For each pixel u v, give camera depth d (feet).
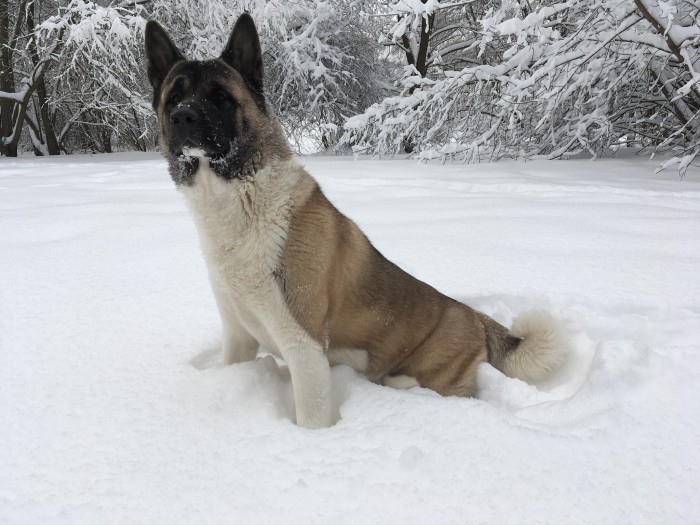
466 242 5.45
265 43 19.04
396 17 18.92
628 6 10.02
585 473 2.21
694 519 2.00
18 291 4.16
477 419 2.53
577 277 4.52
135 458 2.30
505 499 2.07
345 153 19.20
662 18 9.21
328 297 3.03
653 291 4.19
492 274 4.65
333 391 3.09
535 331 3.55
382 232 5.89
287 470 2.21
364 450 2.32
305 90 20.34
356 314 3.28
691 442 2.40
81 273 4.58
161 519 1.97
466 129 13.41
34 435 2.45
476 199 7.56
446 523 1.95
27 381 2.91
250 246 2.84
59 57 18.63
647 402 2.68
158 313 3.84
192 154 2.78
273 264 2.84
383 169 11.14
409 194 8.20
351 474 2.18
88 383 2.89
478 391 3.52
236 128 2.91
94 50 16.93
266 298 2.86
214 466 2.25
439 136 14.35
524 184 8.49
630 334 3.61
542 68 10.64
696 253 4.96
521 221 6.15
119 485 2.14
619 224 5.94
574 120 12.37
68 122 24.97
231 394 2.82
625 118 13.73
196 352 3.37
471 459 2.27
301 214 2.94
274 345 3.09
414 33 20.48
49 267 4.71
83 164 14.23
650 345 3.43
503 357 3.71
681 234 5.53
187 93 2.95
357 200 7.77
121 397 2.75
